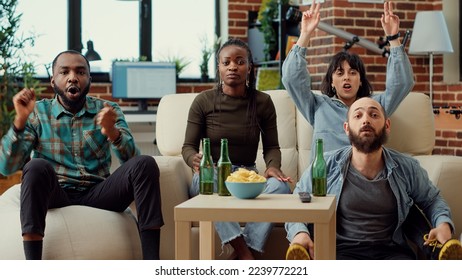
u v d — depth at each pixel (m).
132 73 6.90
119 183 3.00
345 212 2.76
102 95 7.05
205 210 2.25
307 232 2.58
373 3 6.34
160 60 7.48
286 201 2.40
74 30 7.16
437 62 6.75
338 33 6.09
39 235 2.75
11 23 6.24
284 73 3.55
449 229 2.63
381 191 2.74
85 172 3.14
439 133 6.52
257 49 7.22
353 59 3.59
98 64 7.30
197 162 3.19
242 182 2.44
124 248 3.04
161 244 3.20
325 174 2.57
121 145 3.02
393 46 3.54
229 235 3.02
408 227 2.87
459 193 3.21
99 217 3.03
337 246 2.78
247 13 7.49
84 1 7.21
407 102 3.71
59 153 3.12
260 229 3.09
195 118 3.38
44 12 7.05
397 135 3.66
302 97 3.55
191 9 7.55
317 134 3.49
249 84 3.39
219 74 3.38
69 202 3.07
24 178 2.76
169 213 3.21
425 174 2.81
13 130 2.94
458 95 6.43
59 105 3.14
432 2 6.66
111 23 7.32
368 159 2.71
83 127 3.15
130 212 3.25
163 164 3.25
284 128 3.68
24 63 6.36
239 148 3.35
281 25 6.62
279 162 3.32
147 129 7.07
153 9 7.45
